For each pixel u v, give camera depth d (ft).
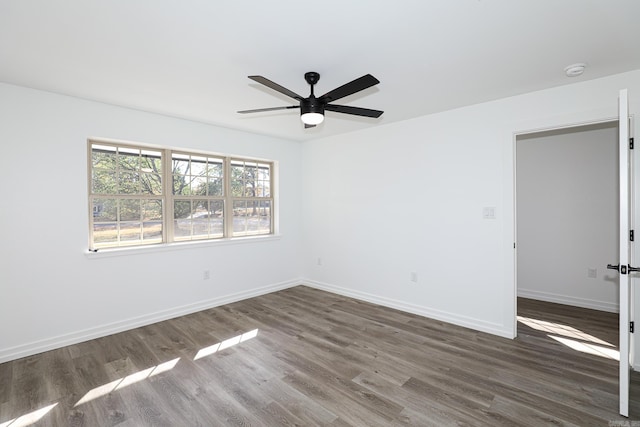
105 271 10.61
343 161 15.06
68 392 7.35
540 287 14.49
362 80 6.32
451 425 6.20
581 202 13.39
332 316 12.30
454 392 7.27
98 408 6.78
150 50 7.00
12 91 8.94
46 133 9.48
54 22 5.90
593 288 13.16
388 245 13.41
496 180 10.41
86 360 8.86
